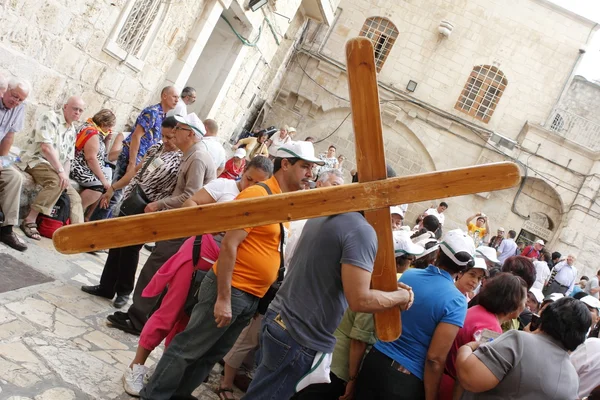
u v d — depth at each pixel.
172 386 3.08
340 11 20.41
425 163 19.92
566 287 14.09
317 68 20.25
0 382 2.81
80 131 6.29
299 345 2.44
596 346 3.54
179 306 3.44
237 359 3.90
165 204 4.12
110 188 5.94
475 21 19.97
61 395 2.95
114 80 7.31
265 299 3.89
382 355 3.07
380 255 2.31
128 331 4.22
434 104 20.00
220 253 2.96
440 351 2.94
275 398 2.47
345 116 20.27
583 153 18.91
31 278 4.36
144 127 6.34
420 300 3.05
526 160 19.25
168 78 8.80
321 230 2.48
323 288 2.43
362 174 2.10
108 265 4.63
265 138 11.38
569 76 19.58
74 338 3.69
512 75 19.77
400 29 20.22
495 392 2.66
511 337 2.72
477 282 3.73
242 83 12.52
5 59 5.42
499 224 19.47
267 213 2.05
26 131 6.07
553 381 2.60
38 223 5.57
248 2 10.10
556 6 19.44
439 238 13.08
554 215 19.39
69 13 5.93
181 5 8.08
